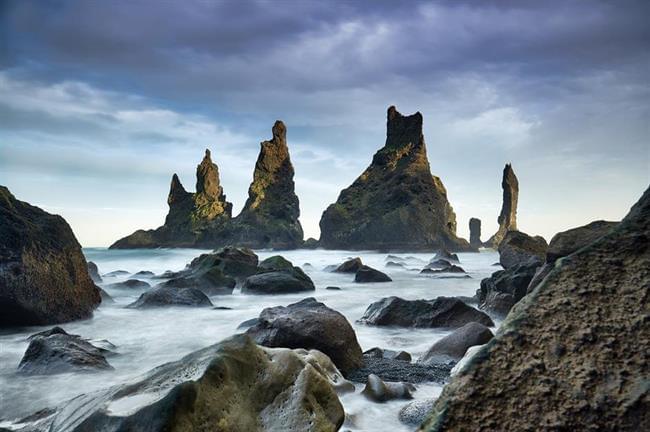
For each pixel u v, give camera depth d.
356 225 83.69
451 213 94.88
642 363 2.43
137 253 66.75
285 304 17.33
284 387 4.28
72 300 13.26
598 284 2.85
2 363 8.60
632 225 3.11
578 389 2.41
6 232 12.18
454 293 21.61
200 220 96.62
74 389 7.28
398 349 10.10
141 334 11.74
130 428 3.47
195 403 3.60
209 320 13.56
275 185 96.00
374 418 5.77
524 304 2.89
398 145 93.75
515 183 122.12
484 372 2.56
